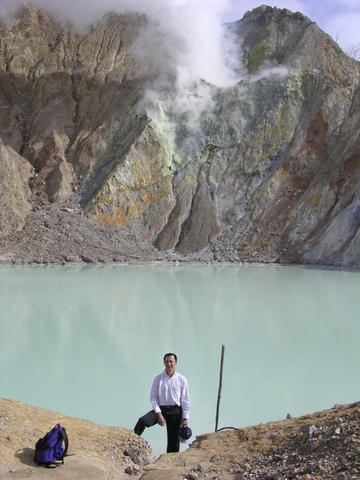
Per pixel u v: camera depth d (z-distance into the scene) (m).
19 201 41.16
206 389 10.74
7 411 7.58
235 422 9.09
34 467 6.03
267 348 13.77
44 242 37.91
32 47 53.91
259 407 9.76
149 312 18.61
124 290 23.50
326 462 5.15
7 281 26.12
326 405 9.86
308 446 5.70
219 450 6.48
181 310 18.94
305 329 15.89
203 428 8.88
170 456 6.47
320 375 11.60
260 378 11.37
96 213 41.53
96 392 10.69
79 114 50.12
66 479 5.90
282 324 16.56
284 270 32.88
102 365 12.45
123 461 7.06
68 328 16.02
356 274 30.20
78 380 11.43
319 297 21.64
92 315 17.94
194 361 12.73
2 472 5.76
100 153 46.66
